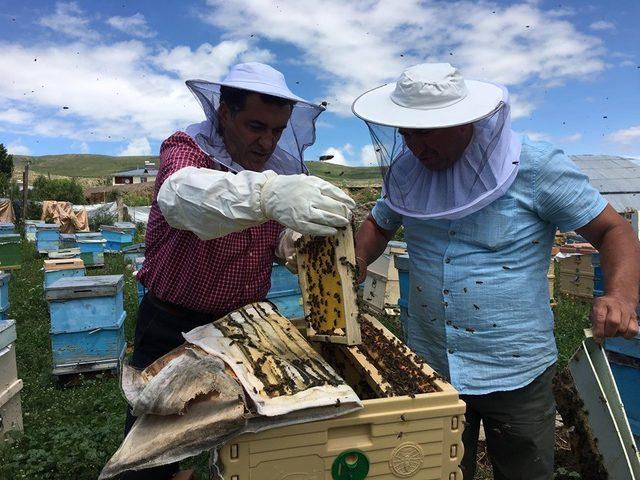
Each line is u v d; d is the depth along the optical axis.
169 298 2.41
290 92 2.25
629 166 29.11
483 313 2.41
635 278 2.14
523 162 2.33
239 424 1.40
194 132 2.35
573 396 2.03
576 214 2.30
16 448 4.30
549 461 2.51
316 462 1.54
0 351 4.34
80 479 3.86
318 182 1.69
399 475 1.61
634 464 1.82
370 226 3.02
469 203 2.26
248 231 2.35
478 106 2.13
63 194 38.41
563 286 11.12
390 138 2.48
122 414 4.96
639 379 3.35
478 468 3.92
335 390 1.58
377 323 2.39
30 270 15.68
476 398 2.51
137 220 34.81
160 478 2.36
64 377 6.24
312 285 2.06
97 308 6.12
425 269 2.61
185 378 1.56
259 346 1.88
